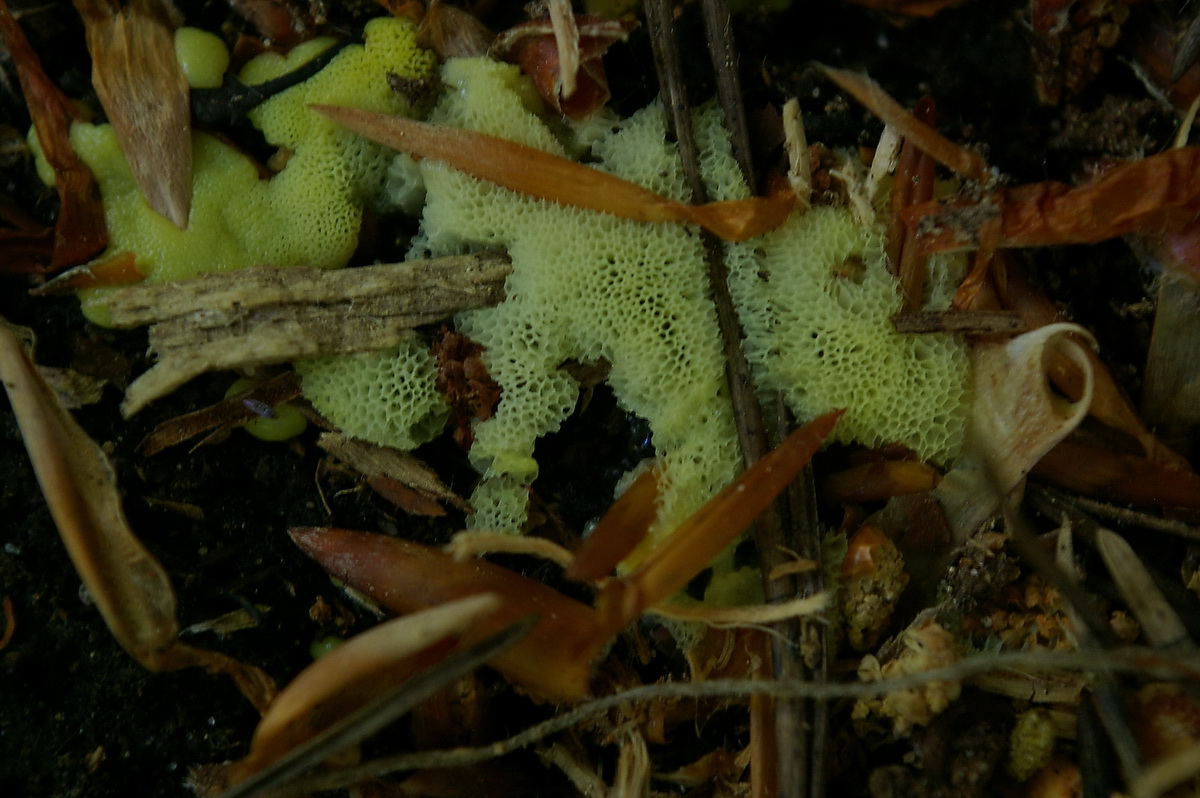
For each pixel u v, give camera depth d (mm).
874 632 76
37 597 76
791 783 74
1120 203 75
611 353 76
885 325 76
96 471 74
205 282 76
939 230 76
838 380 76
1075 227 75
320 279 76
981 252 76
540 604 74
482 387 76
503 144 75
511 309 76
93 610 76
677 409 76
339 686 71
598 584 75
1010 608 76
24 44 76
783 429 76
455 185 76
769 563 75
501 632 72
